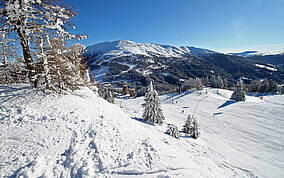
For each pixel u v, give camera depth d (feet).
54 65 20.53
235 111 100.32
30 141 12.32
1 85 20.04
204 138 61.82
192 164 18.04
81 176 10.80
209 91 194.39
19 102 16.35
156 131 42.50
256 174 33.42
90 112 19.53
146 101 62.64
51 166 10.86
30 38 18.16
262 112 90.68
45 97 18.51
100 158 12.70
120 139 16.40
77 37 22.84
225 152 47.24
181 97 181.37
